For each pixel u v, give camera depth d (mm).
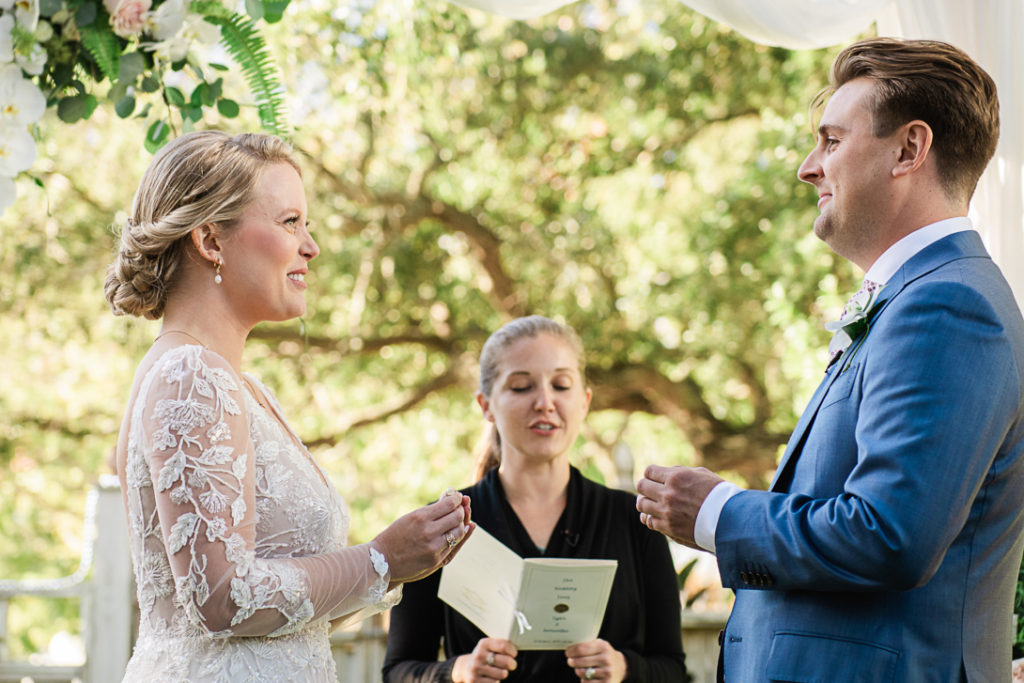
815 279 8039
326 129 8406
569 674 2941
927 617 1964
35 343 8680
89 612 4828
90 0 2562
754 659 2092
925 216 2129
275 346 8977
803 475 2111
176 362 2049
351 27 7750
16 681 4766
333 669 2297
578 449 9422
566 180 8781
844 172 2162
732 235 8406
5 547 9750
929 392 1894
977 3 2998
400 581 2217
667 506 2172
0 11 2471
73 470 9367
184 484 1976
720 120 8695
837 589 1932
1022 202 2902
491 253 8789
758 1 3213
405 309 9016
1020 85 2932
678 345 8844
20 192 7945
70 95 2633
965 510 1884
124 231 2234
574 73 8375
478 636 3016
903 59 2139
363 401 9477
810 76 8266
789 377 7809
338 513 2314
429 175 8727
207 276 2211
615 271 8680
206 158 2195
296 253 2256
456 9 8008
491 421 3336
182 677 2062
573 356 3150
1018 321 2027
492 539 2824
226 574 1968
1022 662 2693
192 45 2750
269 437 2211
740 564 2029
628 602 3055
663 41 8570
